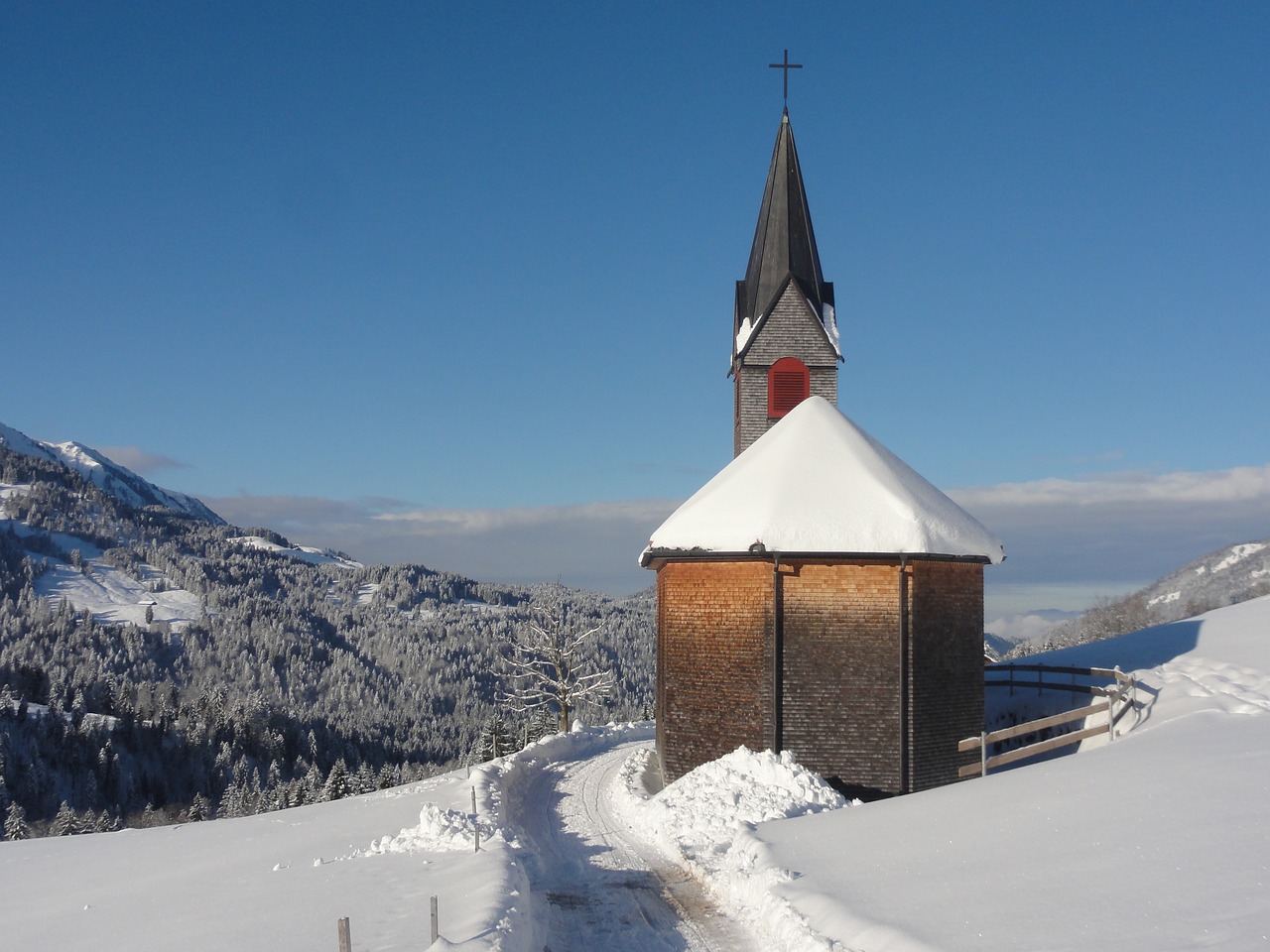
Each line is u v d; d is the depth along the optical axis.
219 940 12.53
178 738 159.12
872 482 24.39
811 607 23.38
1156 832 13.16
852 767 22.88
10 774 127.19
